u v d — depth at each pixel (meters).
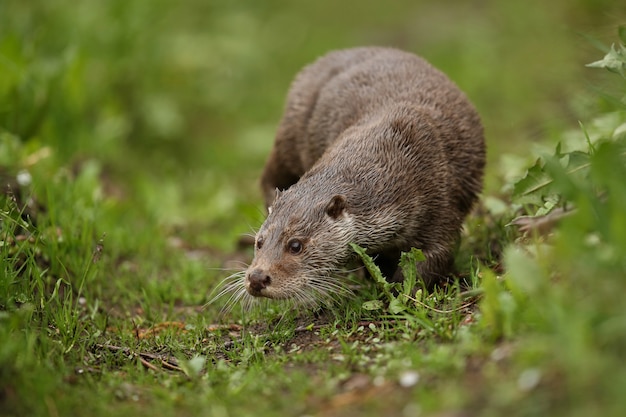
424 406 6.61
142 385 8.10
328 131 11.67
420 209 9.88
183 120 19.25
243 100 20.69
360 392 7.28
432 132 10.25
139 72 18.86
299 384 7.54
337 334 8.88
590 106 12.27
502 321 7.35
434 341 7.93
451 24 23.70
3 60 14.34
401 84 11.29
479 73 19.34
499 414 6.32
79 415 7.36
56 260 10.64
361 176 9.79
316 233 9.40
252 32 22.33
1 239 9.77
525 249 8.79
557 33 18.56
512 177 12.29
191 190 16.83
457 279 9.54
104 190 15.66
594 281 6.81
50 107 15.28
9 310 8.77
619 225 6.70
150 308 11.06
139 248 12.95
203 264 12.88
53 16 18.19
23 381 7.45
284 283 9.24
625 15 12.54
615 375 6.03
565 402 6.20
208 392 7.56
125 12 18.72
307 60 22.92
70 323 9.23
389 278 10.37
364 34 24.38
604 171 7.25
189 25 21.94
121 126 17.45
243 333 9.28
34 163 13.02
